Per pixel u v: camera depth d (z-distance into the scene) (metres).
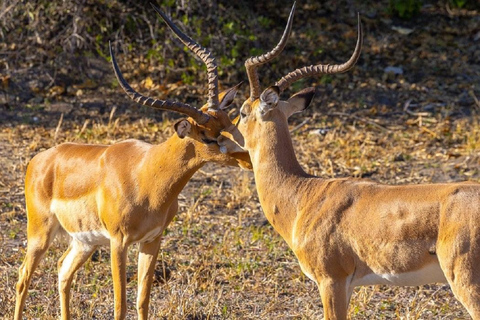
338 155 23.58
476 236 10.35
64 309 14.09
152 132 25.33
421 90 28.42
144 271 13.56
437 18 32.81
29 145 24.09
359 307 14.86
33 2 28.62
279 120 12.23
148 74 28.81
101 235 13.76
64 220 14.02
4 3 27.95
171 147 13.02
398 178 22.05
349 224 11.30
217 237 18.42
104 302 15.19
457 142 24.73
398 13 32.88
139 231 13.21
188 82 28.22
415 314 14.38
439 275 10.87
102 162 13.62
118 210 13.13
